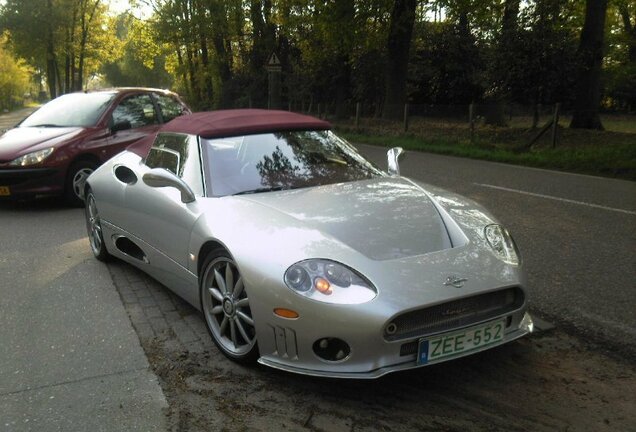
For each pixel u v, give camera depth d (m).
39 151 7.41
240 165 3.82
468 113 17.69
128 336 3.58
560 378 2.98
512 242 3.29
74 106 8.60
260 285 2.80
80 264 5.21
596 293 4.18
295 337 2.71
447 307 2.73
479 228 3.21
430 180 9.66
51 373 3.11
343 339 2.60
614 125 18.30
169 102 9.24
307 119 4.46
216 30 32.19
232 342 3.20
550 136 14.95
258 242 2.95
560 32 15.75
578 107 15.73
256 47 32.00
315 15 20.48
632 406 2.72
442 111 18.16
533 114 16.36
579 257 5.07
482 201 7.73
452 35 23.67
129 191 4.42
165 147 4.40
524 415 2.64
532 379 2.97
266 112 4.57
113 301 4.22
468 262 2.88
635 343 3.37
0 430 2.57
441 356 2.73
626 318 3.73
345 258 2.74
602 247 5.40
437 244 2.98
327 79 26.81
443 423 2.58
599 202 7.66
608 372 3.04
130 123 8.23
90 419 2.65
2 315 3.97
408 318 2.65
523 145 14.14
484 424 2.57
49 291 4.45
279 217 3.12
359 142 18.22
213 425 2.58
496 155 13.05
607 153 11.59
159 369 3.13
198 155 3.87
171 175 3.65
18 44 41.38
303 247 2.82
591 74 15.48
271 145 4.03
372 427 2.55
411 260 2.80
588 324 3.64
